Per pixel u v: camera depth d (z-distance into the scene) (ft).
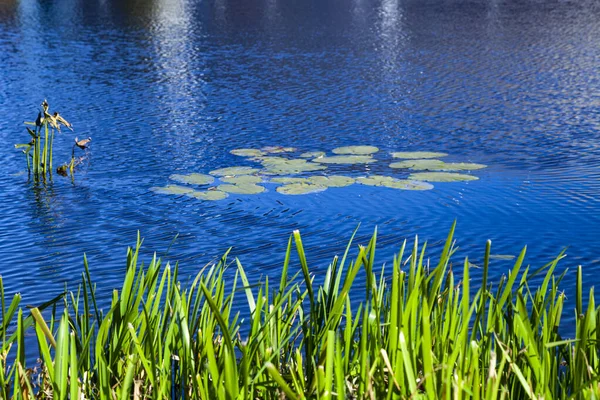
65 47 85.56
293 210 30.89
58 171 37.91
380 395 8.48
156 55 79.25
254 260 25.55
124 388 8.75
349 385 9.14
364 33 94.58
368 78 64.90
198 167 38.58
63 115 51.93
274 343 9.95
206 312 10.37
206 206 31.76
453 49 80.02
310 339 9.96
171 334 9.85
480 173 35.96
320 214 30.32
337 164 38.45
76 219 30.45
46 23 108.99
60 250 26.94
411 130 46.26
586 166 36.73
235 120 49.85
